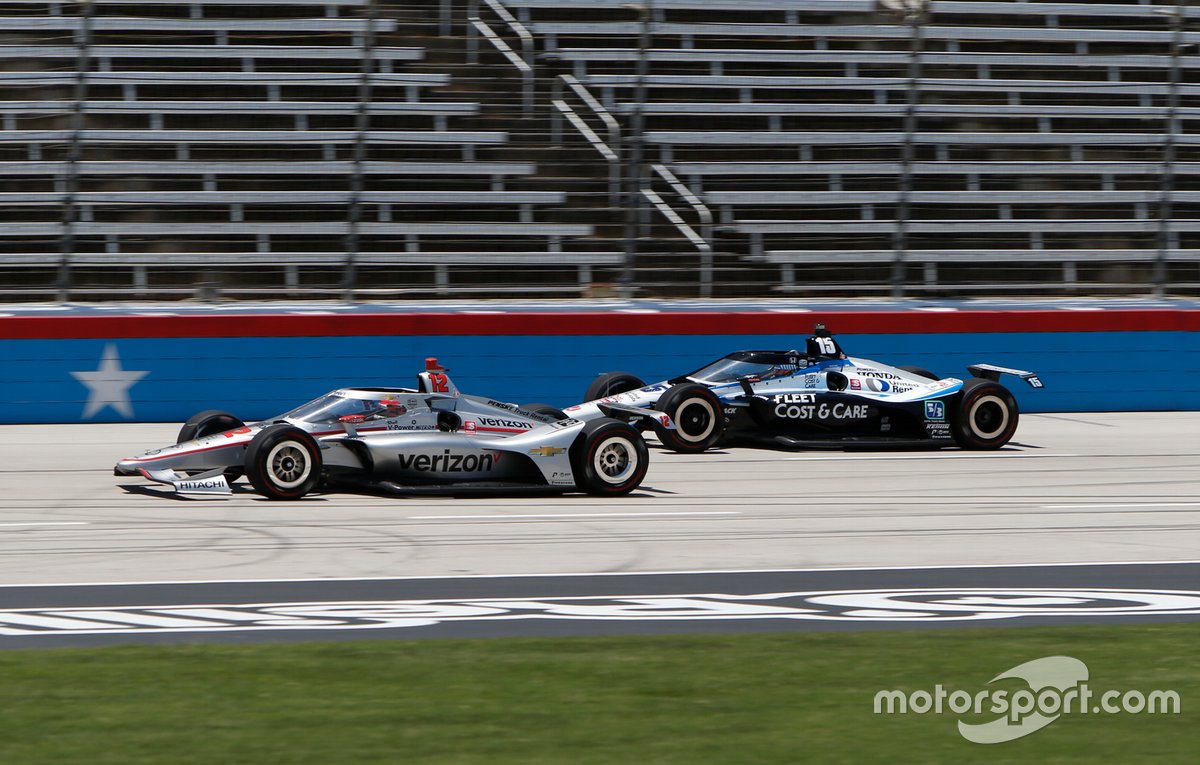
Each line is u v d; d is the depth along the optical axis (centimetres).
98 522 2312
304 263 4488
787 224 4806
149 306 4247
